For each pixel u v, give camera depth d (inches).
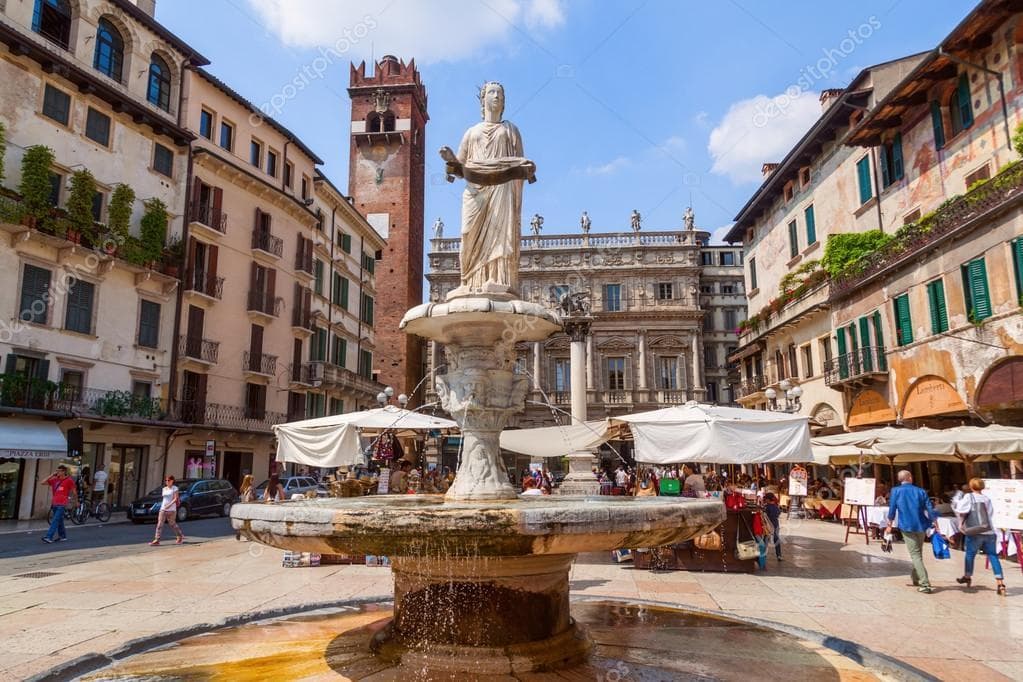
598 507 184.1
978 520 424.8
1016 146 710.5
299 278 1558.8
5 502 932.0
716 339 2402.8
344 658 206.7
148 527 888.3
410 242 2336.4
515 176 303.7
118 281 1123.3
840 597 392.5
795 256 1346.0
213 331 1307.8
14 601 375.2
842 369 1050.7
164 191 1227.2
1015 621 331.0
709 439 484.1
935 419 871.7
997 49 790.5
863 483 659.4
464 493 266.7
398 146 2364.7
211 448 1216.8
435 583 210.4
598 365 2230.6
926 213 930.1
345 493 633.6
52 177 1038.4
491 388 276.1
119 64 1176.8
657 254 2284.7
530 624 207.3
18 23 992.2
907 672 197.6
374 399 1974.7
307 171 1642.5
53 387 971.9
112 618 331.3
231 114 1400.1
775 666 200.4
